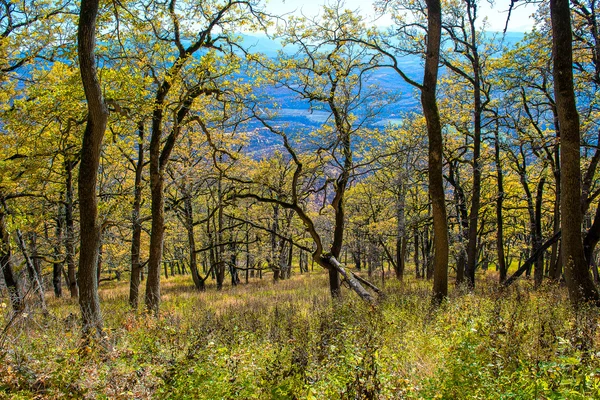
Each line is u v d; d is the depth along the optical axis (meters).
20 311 5.93
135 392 4.19
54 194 17.94
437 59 11.15
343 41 13.34
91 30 6.94
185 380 4.43
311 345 5.77
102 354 5.64
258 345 6.64
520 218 31.56
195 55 13.31
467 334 5.16
